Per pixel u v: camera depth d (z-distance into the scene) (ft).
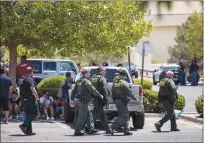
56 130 115.24
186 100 211.00
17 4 141.38
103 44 155.53
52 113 139.54
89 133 105.70
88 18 149.28
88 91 103.30
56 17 142.51
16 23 139.85
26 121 104.37
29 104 103.81
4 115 136.15
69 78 139.44
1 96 124.57
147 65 400.88
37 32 142.61
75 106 114.93
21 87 104.06
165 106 111.65
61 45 150.51
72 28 144.66
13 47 159.94
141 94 116.06
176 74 317.42
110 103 114.52
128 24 161.27
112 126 104.42
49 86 167.43
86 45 154.10
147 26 169.37
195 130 116.67
